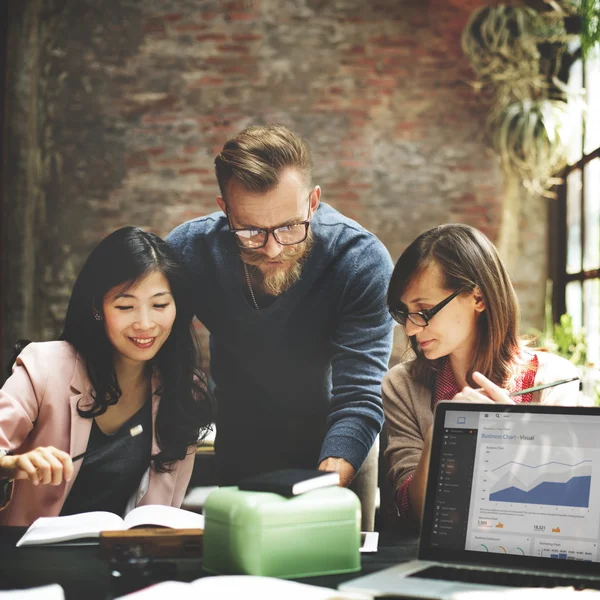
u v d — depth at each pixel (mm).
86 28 5184
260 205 1808
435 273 1738
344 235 2082
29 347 1886
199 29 5145
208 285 2129
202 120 5145
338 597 1081
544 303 4898
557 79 4551
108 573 1300
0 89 5137
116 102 5176
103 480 1843
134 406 1906
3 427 1747
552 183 4672
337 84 5066
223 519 1266
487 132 4965
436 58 5016
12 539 1564
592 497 1292
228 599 1055
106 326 1823
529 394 1847
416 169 5016
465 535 1326
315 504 1287
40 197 5191
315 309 2094
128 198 5168
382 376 2020
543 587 1178
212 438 3215
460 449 1374
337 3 5074
